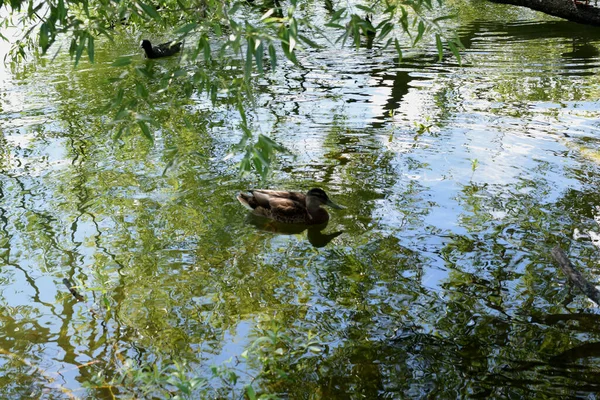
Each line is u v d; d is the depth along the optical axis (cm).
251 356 469
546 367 460
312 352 470
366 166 620
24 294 509
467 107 712
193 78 451
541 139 648
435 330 480
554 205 566
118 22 464
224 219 571
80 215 573
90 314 495
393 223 557
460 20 1083
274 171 618
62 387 457
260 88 780
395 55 874
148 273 521
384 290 505
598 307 491
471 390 451
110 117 719
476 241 538
